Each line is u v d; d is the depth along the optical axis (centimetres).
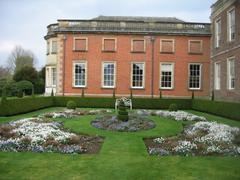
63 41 3209
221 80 2642
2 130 1293
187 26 3203
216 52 2792
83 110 2398
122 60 3195
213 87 2870
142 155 946
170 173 750
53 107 2867
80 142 1178
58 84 3222
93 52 3197
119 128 1462
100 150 1020
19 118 1891
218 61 2730
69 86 3216
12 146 1027
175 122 1736
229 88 2464
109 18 3712
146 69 3197
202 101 2566
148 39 3188
